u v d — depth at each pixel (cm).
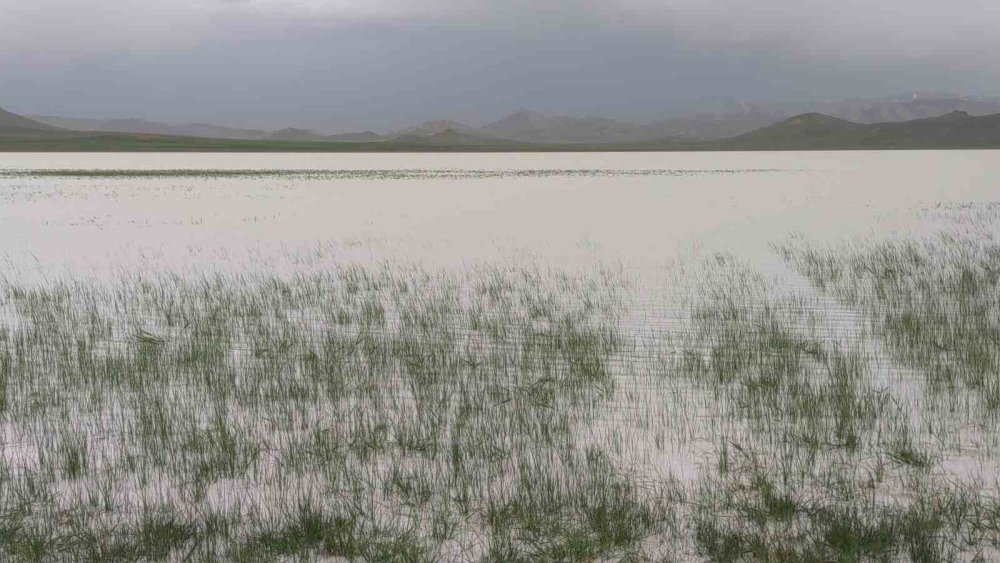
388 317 1212
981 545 496
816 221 2398
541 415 752
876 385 823
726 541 501
